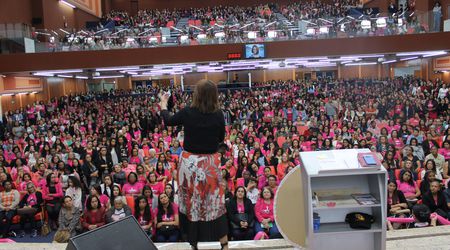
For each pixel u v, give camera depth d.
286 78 36.31
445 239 4.20
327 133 13.59
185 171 3.16
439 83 22.33
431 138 11.79
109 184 8.66
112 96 27.08
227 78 35.22
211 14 38.41
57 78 27.84
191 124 3.13
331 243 3.55
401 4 31.70
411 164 9.03
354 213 3.58
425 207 6.51
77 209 7.63
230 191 7.87
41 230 9.10
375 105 17.78
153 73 30.25
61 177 9.84
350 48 22.45
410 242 4.16
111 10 45.12
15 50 21.00
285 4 45.38
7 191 9.05
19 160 11.24
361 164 3.31
